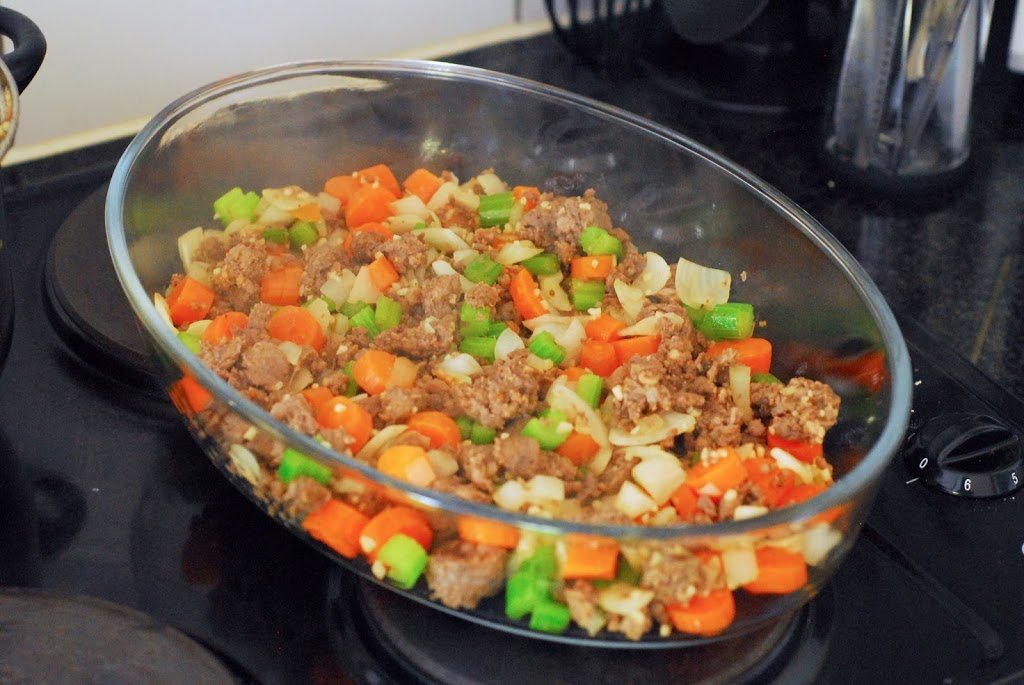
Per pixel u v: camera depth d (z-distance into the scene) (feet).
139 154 2.87
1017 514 2.80
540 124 3.37
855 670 2.45
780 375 3.00
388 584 2.37
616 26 4.38
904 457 2.91
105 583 2.52
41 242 3.40
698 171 3.15
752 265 3.10
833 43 4.31
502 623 2.33
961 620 2.56
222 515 2.70
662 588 2.18
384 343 2.91
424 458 2.49
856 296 2.75
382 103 3.35
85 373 3.01
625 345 2.98
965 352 3.38
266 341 2.73
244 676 2.35
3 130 2.60
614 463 2.68
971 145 4.14
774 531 2.15
